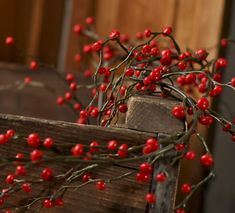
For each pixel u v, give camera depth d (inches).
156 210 23.9
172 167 23.5
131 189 24.0
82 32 42.9
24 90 46.9
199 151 43.9
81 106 36.4
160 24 47.2
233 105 47.7
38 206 24.6
